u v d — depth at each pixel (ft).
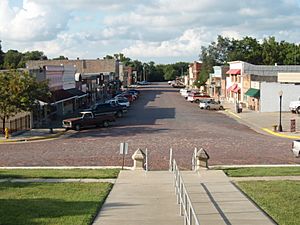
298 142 90.38
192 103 281.13
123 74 566.77
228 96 296.92
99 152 99.45
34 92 137.69
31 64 398.83
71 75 237.66
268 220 41.83
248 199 50.93
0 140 121.19
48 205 47.83
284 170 71.72
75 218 42.14
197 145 108.58
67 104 218.18
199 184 60.64
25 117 148.05
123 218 42.73
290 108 200.34
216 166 77.71
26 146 112.27
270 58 430.61
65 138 127.85
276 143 112.88
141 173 70.28
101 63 444.55
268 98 207.21
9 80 133.90
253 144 110.73
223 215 43.68
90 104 273.75
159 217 42.88
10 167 79.82
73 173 70.03
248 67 258.78
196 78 510.58
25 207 46.78
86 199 50.96
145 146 107.24
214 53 454.81
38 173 70.08
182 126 152.35
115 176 67.56
